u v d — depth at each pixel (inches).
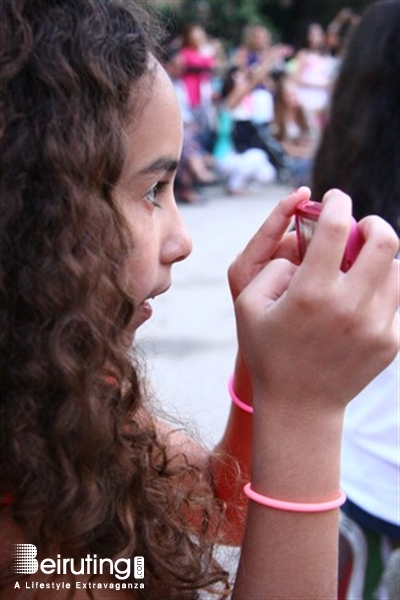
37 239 39.6
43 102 40.3
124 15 44.2
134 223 44.0
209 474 56.3
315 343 41.7
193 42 458.9
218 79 520.4
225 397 178.2
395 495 69.8
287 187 476.1
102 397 41.2
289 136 467.5
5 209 39.4
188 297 260.1
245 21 735.7
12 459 39.5
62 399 39.4
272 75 470.3
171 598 45.1
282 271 44.6
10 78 39.9
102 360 40.5
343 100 83.0
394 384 68.5
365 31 83.6
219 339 219.1
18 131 39.8
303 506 42.9
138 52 43.7
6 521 41.1
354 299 41.1
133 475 43.0
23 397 39.4
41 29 40.8
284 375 42.5
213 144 469.1
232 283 51.9
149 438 45.4
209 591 49.1
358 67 82.8
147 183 44.3
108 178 41.7
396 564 70.7
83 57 41.2
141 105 43.6
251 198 448.1
